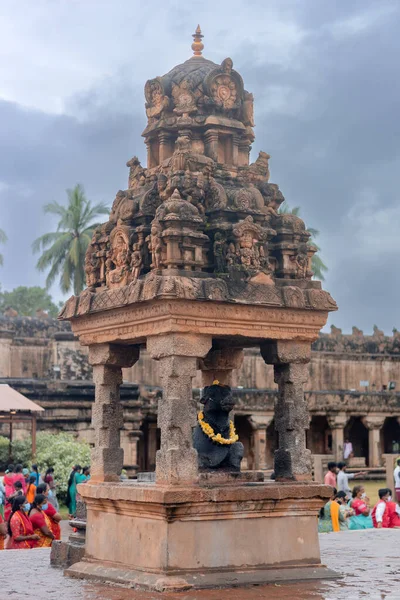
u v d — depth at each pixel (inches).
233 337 328.2
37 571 343.6
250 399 1464.1
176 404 307.3
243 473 329.4
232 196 341.4
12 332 1480.1
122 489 310.8
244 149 370.9
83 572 322.3
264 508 309.7
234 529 304.8
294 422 335.9
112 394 355.9
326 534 484.1
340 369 1777.8
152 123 374.6
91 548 332.5
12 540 493.4
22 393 1206.3
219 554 300.7
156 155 373.4
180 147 348.8
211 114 363.6
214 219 337.4
